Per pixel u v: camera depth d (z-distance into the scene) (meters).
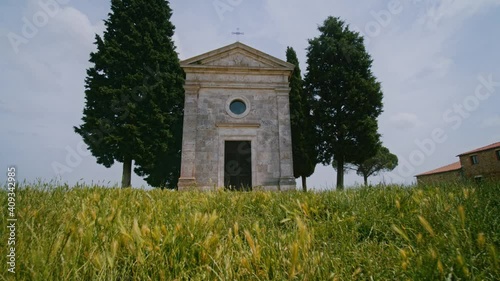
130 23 21.03
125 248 2.11
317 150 21.91
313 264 1.94
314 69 23.12
